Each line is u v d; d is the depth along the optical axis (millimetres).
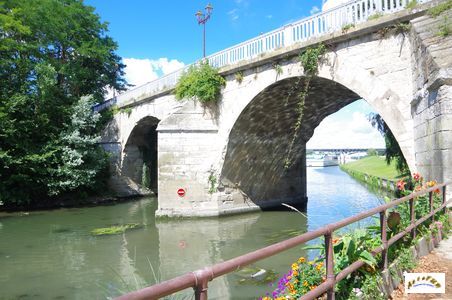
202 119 18406
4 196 21641
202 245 13281
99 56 29312
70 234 15555
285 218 18375
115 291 8938
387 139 20094
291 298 4043
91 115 25125
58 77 27781
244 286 8562
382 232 4703
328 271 3484
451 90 7258
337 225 3553
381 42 11344
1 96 22078
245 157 19500
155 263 11227
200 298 2105
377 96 11367
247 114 17250
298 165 23578
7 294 8898
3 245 13797
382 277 4543
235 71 16938
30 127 23031
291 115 19000
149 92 23938
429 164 8344
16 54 24656
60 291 9039
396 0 10977
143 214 20469
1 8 22219
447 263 5465
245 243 13453
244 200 20078
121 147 28438
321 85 15016
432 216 6531
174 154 18312
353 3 12117
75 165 23141
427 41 8805
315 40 13094
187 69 19766
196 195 18375
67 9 28031
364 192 30125
